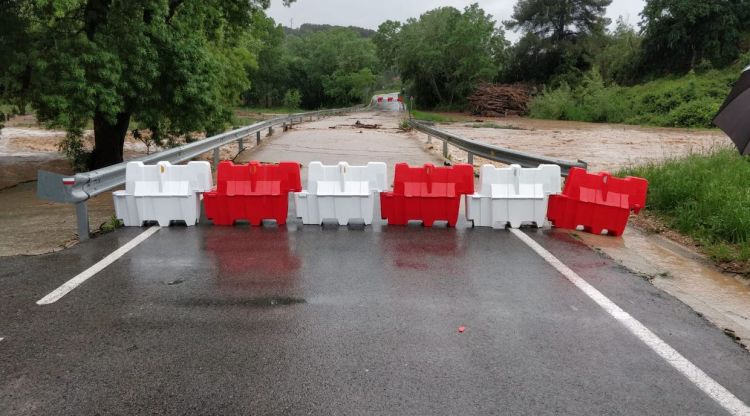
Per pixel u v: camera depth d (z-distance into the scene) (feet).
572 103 172.55
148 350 13.60
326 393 11.73
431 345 14.01
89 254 21.68
